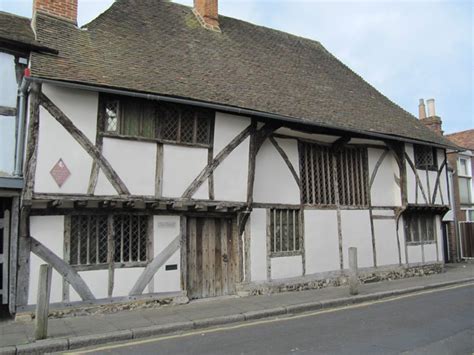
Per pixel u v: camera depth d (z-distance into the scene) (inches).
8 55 293.1
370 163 478.6
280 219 394.9
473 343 219.9
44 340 219.9
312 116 396.8
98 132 288.8
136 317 275.7
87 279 287.1
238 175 349.7
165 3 462.6
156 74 330.6
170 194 313.1
